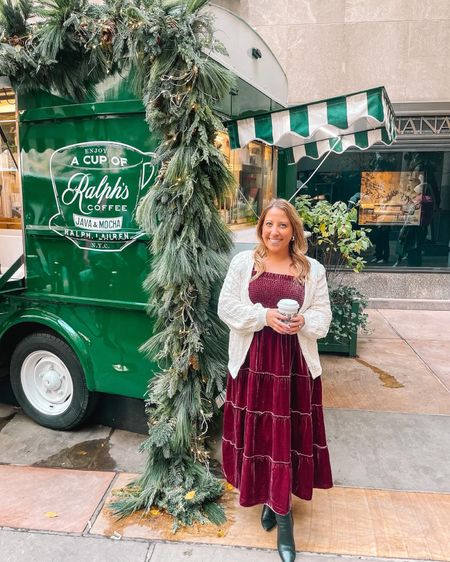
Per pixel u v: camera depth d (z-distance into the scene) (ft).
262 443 7.99
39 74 10.38
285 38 23.67
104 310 10.96
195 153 8.44
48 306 11.69
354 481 10.34
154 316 10.07
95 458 11.19
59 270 11.27
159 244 9.03
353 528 8.87
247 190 15.26
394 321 23.06
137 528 8.81
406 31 22.99
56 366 12.30
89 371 11.33
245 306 7.75
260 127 12.10
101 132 10.23
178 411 9.31
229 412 8.45
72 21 9.20
